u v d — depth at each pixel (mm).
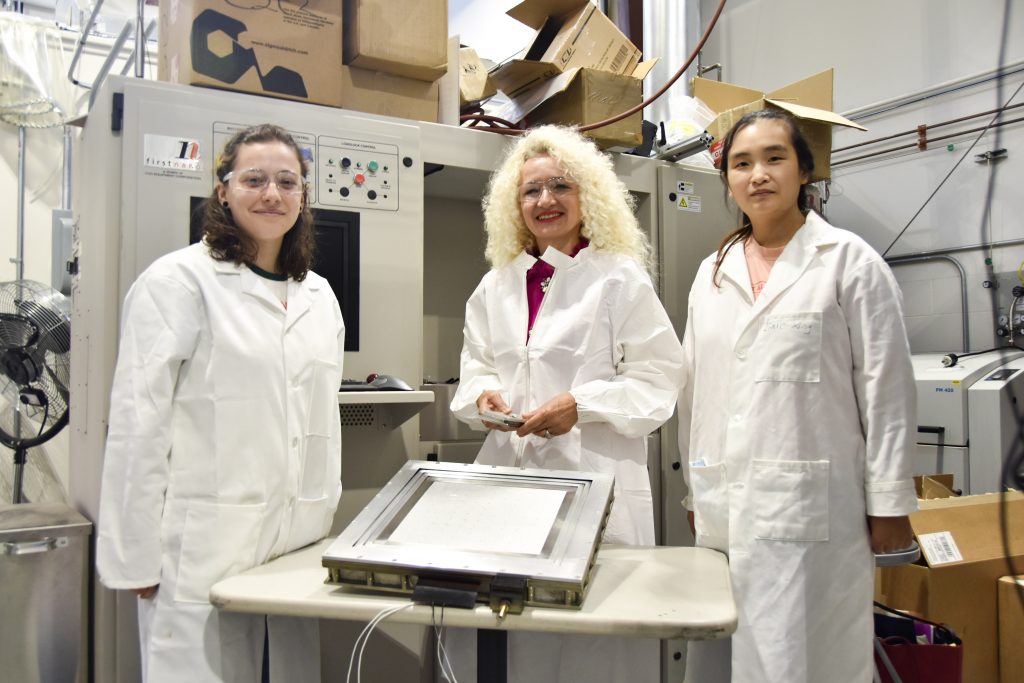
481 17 4164
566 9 2180
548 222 1629
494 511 1083
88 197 1762
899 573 2102
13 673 1578
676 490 2314
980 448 2674
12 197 2750
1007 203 3180
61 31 2799
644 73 2227
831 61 3832
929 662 1696
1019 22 3123
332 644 1737
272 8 1666
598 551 1166
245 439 1231
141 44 2082
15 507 1849
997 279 3197
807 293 1436
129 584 1146
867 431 1391
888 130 3609
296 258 1377
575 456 1533
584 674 1502
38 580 1599
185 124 1550
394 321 1786
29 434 2475
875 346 1388
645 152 2475
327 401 1369
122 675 1509
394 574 972
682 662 2211
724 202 2459
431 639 1852
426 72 1904
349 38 1826
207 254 1293
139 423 1157
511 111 2266
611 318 1604
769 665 1336
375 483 1820
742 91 2443
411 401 1602
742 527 1422
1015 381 2688
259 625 1273
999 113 1420
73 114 2701
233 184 1277
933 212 3443
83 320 1821
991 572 2086
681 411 1699
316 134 1692
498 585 915
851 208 3785
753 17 4203
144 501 1155
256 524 1235
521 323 1637
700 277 1672
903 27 3533
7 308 2127
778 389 1414
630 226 1722
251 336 1263
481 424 1652
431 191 2340
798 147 1529
